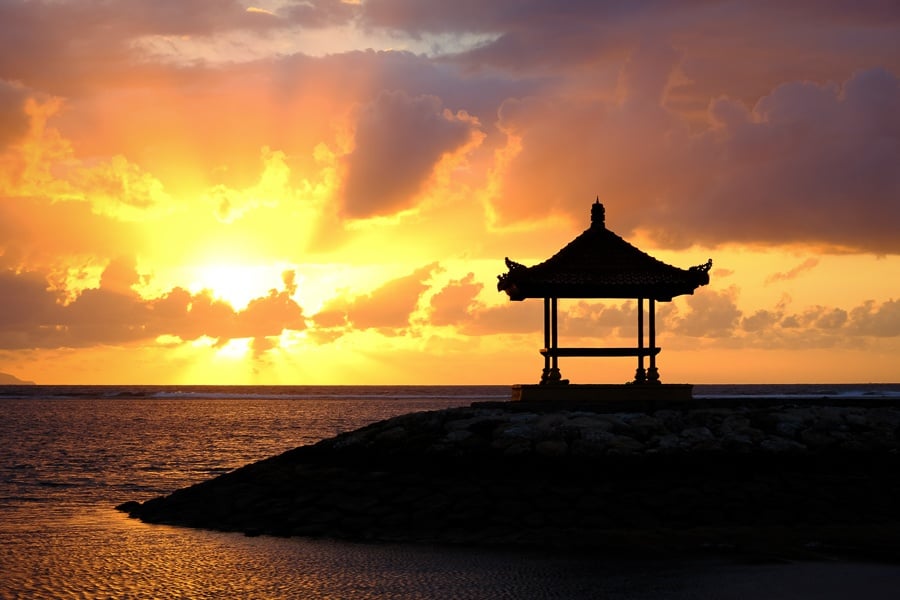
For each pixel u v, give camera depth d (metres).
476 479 36.94
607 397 41.44
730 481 35.72
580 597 26.86
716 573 28.67
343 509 36.91
